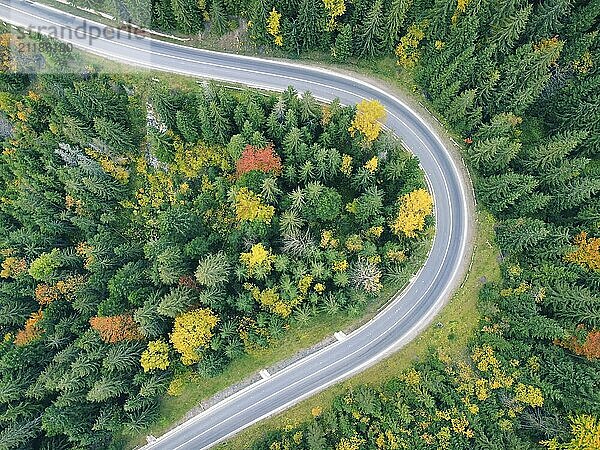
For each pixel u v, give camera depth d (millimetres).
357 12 86125
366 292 83125
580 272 80938
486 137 87125
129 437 88500
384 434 80438
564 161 81062
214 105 83938
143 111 96188
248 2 89188
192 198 94750
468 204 91438
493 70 83562
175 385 83938
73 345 82750
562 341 79500
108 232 92250
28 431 81062
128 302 83875
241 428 88500
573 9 84812
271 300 81250
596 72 83750
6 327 90938
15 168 93312
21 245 92062
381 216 85125
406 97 94562
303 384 88875
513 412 76750
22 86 94750
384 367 88125
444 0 81375
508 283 86312
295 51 95188
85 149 91812
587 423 72125
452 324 88250
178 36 96875
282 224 83688
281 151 87562
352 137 86500
